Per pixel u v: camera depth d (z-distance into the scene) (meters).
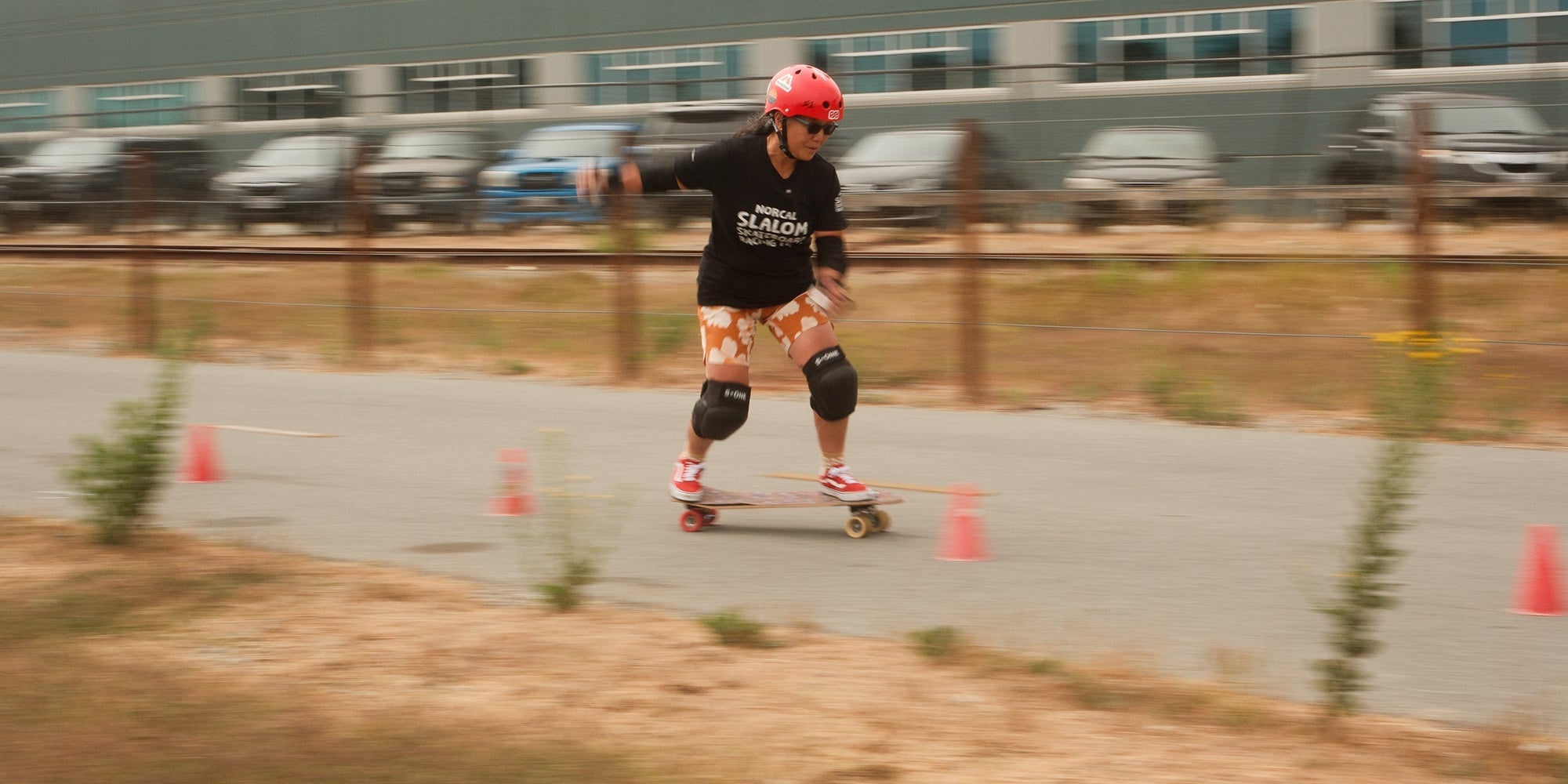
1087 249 28.44
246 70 73.25
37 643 9.14
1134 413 20.23
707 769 7.09
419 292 32.03
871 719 7.93
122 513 12.21
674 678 8.66
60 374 25.20
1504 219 23.41
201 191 33.41
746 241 12.38
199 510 14.02
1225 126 28.02
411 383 23.84
